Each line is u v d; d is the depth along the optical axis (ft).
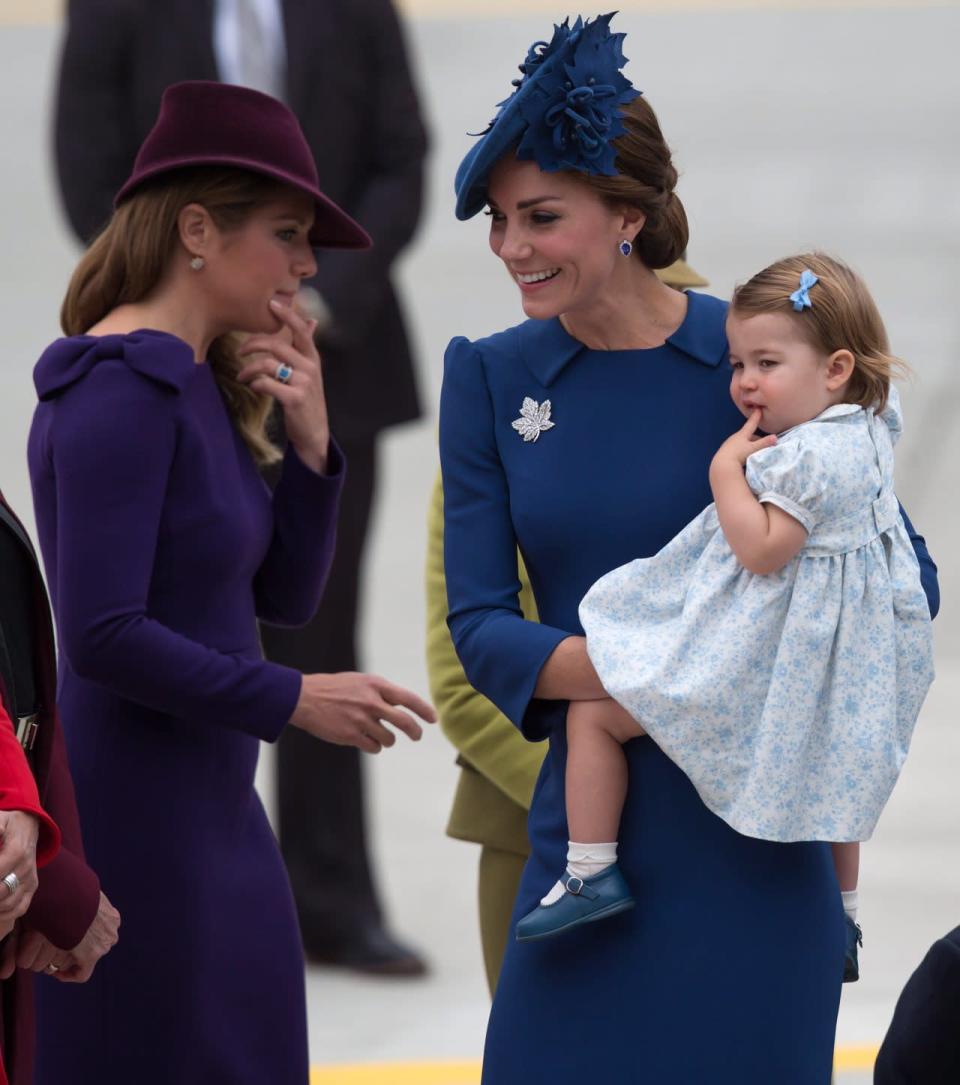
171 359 44.65
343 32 73.87
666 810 41.11
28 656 39.83
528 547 42.16
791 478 39.11
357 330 73.10
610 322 41.83
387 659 104.78
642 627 40.29
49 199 222.69
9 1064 40.01
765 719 39.24
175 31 72.69
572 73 39.42
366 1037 68.13
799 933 41.04
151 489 44.27
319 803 74.18
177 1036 45.47
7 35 308.40
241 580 46.91
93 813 45.68
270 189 46.32
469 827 49.96
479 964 75.15
